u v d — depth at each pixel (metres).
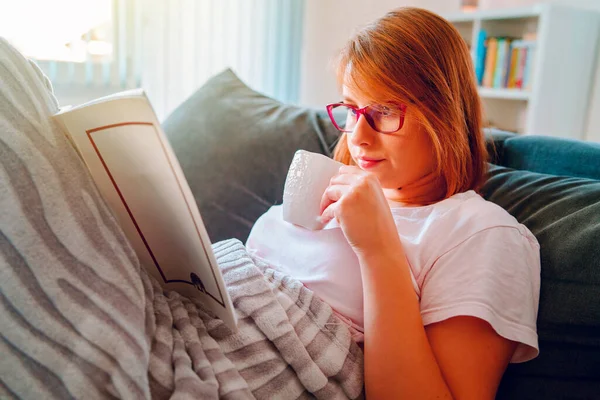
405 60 0.75
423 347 0.63
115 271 0.50
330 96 2.90
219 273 0.52
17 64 0.56
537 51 2.20
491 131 1.03
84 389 0.45
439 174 0.81
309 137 1.20
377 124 0.76
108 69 1.91
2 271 0.46
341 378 0.64
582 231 0.71
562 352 0.69
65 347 0.46
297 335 0.63
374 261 0.66
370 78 0.74
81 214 0.50
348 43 0.80
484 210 0.73
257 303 0.64
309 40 2.70
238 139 1.23
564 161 0.91
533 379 0.71
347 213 0.67
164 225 0.55
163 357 0.51
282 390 0.60
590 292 0.67
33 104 0.52
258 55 2.39
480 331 0.64
